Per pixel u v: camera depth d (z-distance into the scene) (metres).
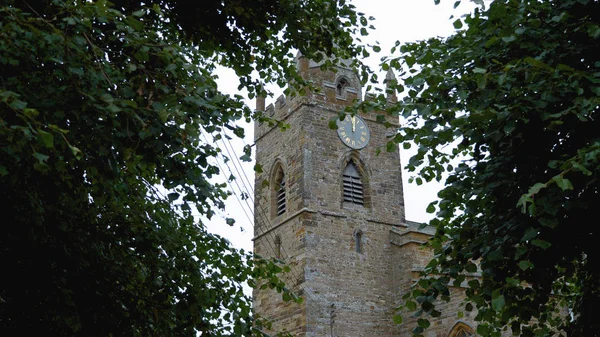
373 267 35.78
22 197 7.33
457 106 9.56
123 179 8.56
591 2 9.26
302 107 37.16
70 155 6.74
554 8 9.24
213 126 7.70
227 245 9.93
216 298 9.33
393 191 38.31
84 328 8.25
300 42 10.69
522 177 8.84
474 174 9.55
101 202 8.20
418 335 9.42
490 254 8.57
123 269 8.89
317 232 34.91
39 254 7.74
